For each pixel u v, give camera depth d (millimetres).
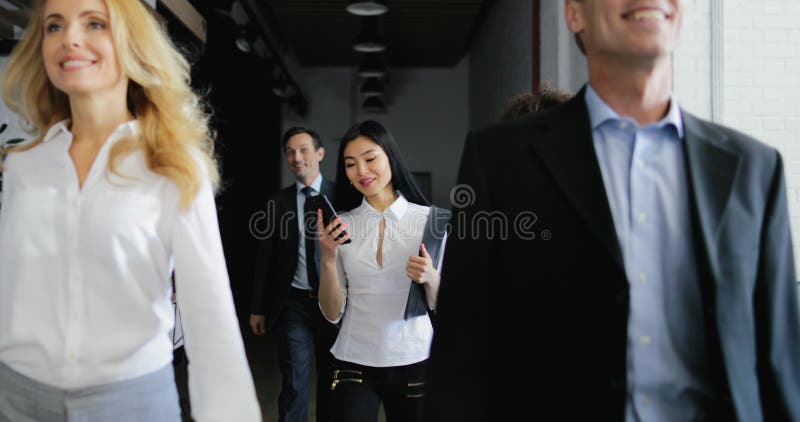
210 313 1266
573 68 5066
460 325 1126
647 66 1062
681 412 1031
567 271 1052
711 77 3355
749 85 3354
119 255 1243
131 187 1267
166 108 1371
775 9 3348
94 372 1237
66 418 1229
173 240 1284
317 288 3227
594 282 1030
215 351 1254
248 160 10211
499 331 1147
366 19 8820
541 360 1070
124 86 1375
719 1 3350
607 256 1021
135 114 1415
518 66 7660
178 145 1325
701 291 1025
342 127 13438
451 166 13477
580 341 1037
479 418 1103
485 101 10930
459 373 1114
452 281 1149
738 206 1044
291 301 3338
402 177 2387
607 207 1040
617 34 1043
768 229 1065
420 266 2154
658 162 1087
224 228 8812
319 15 10328
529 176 1103
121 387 1249
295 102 12242
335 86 13430
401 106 13523
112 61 1326
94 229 1237
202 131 1467
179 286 1284
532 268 1080
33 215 1261
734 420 978
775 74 3346
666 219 1062
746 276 1020
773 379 1045
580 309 1038
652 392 1037
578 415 1032
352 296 2322
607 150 1109
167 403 1332
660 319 1041
